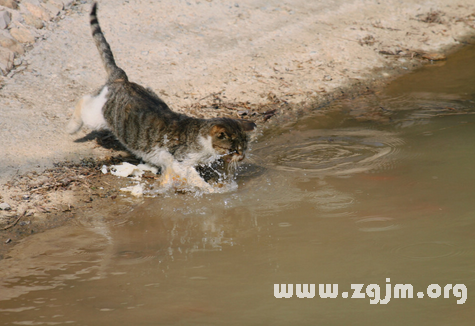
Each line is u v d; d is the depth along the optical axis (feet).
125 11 55.06
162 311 18.84
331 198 29.17
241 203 29.43
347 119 41.24
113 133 34.99
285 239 24.63
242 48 52.24
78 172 32.45
